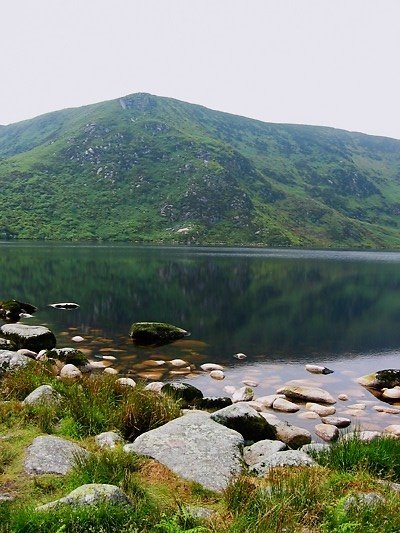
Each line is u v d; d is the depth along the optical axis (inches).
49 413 364.2
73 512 200.7
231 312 1288.1
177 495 249.4
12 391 430.6
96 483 237.9
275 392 621.0
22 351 702.5
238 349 883.4
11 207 6250.0
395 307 1462.8
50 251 3516.2
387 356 872.3
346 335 1053.8
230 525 206.7
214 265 2748.5
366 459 308.8
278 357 835.4
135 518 207.6
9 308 1120.2
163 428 340.8
